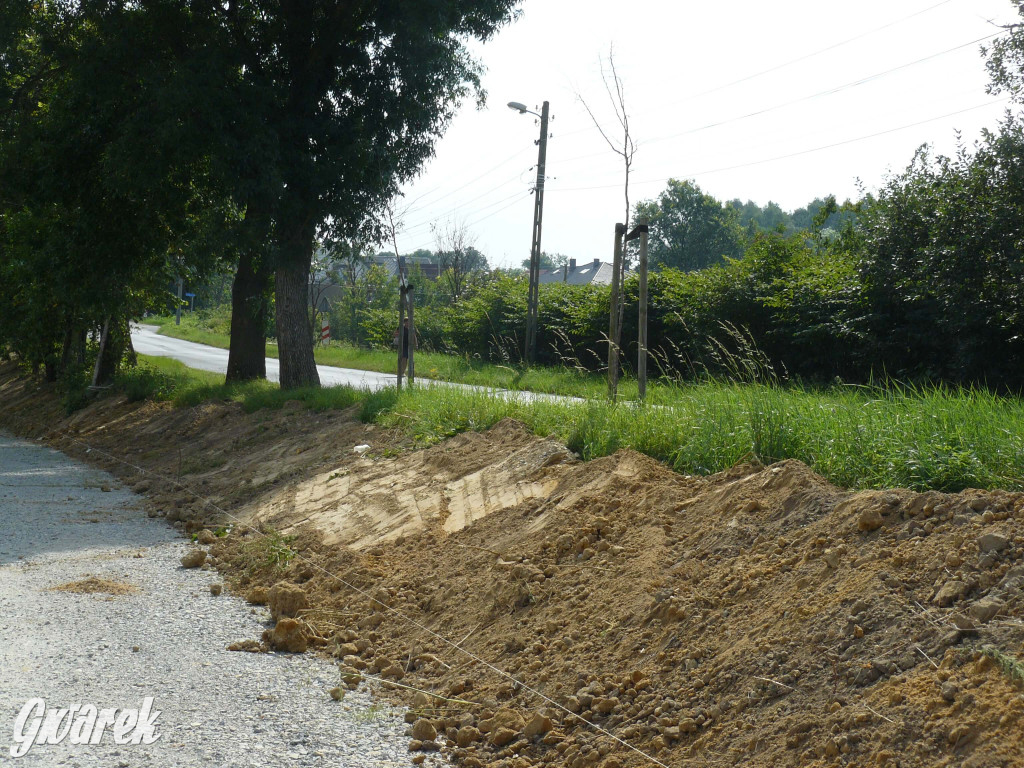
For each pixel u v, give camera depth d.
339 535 8.66
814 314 19.08
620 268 10.00
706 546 5.40
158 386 20.75
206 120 15.51
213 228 16.27
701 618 4.69
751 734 3.75
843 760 3.36
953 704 3.28
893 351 17.73
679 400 8.13
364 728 4.75
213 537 9.43
